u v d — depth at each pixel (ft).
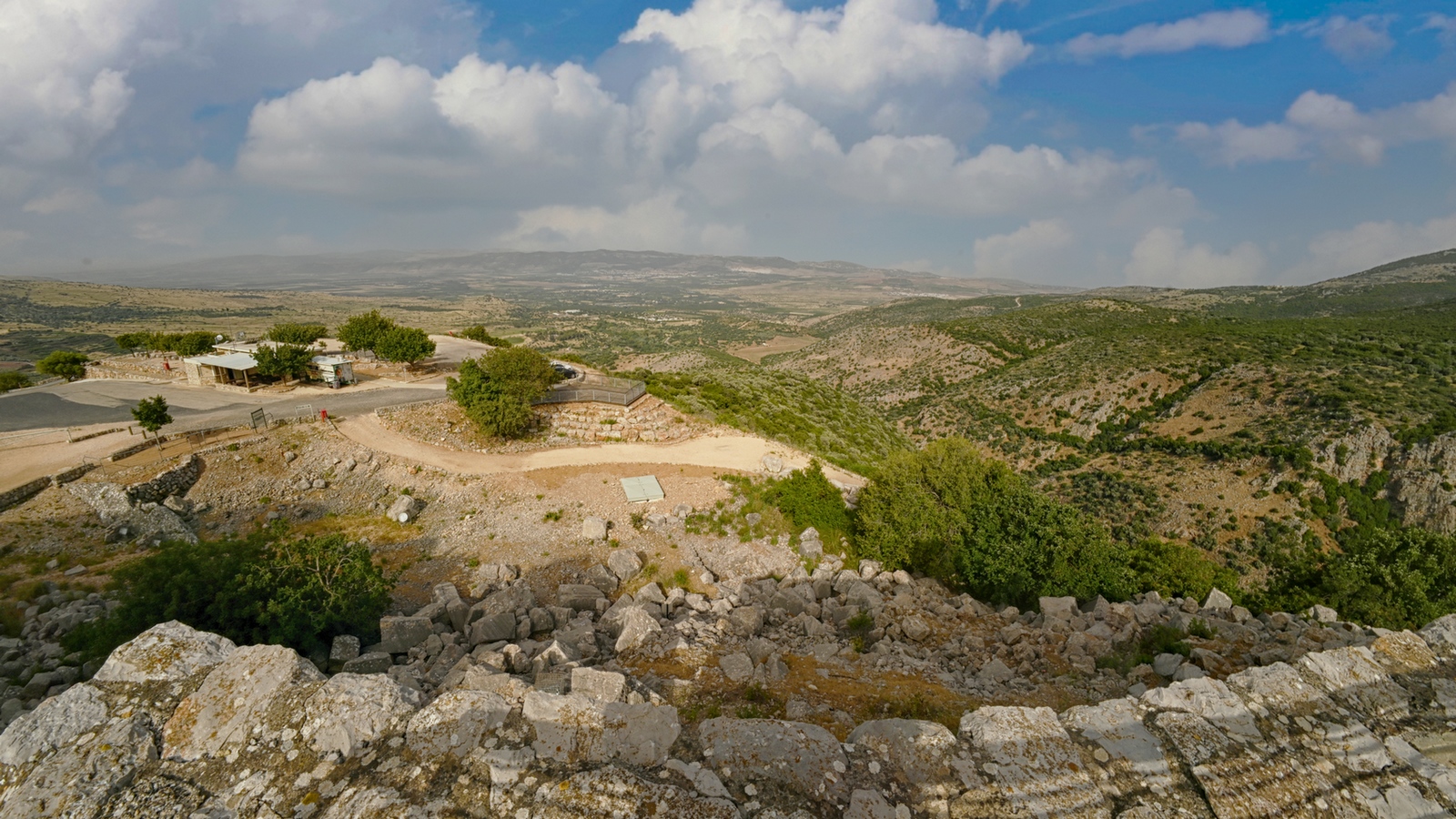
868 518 96.17
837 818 25.93
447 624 72.90
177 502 99.25
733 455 130.52
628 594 83.05
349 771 26.58
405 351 172.96
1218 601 68.44
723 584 88.02
